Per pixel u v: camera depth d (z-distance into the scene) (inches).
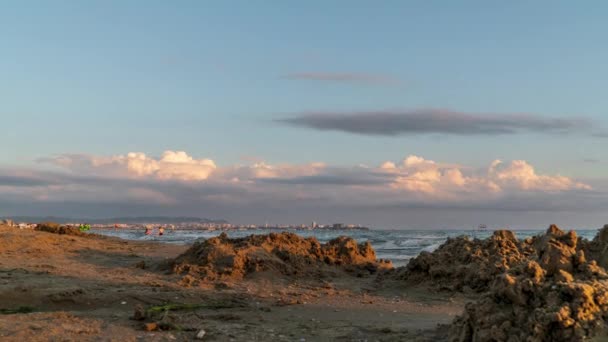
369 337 336.8
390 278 654.5
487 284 561.0
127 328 342.3
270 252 715.4
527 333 252.8
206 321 379.9
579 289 251.8
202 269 627.2
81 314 384.8
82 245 908.6
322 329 362.3
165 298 461.4
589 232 2596.0
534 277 279.0
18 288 446.0
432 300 530.0
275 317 410.0
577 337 238.1
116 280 557.0
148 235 2923.2
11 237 868.0
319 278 658.8
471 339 278.8
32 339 306.3
